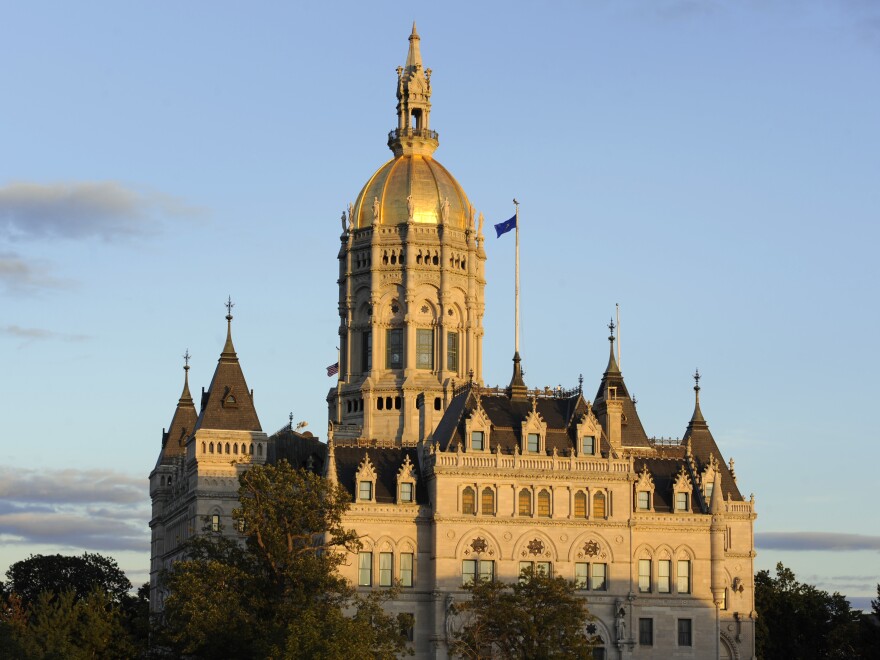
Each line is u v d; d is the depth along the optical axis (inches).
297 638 7534.5
